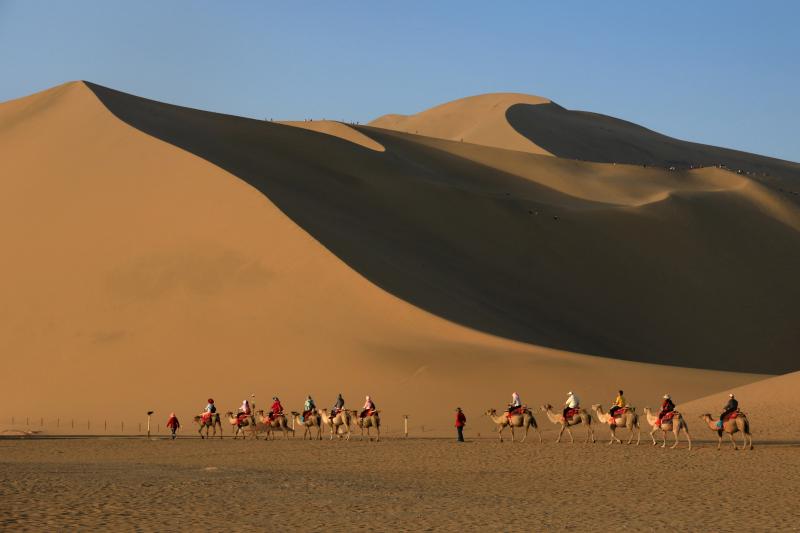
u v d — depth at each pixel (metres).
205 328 73.19
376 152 130.88
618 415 44.38
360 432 55.12
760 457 37.84
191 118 122.06
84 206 91.00
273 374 66.50
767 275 125.06
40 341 75.44
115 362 71.19
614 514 23.70
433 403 60.47
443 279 91.00
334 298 74.31
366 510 23.81
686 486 29.45
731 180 162.38
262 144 118.19
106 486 27.50
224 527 20.97
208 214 85.38
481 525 21.84
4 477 29.70
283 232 81.19
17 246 87.81
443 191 119.62
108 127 103.50
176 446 45.75
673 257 122.19
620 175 162.62
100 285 80.38
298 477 31.09
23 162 101.62
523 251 112.56
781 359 109.69
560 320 99.19
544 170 156.00
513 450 41.62
